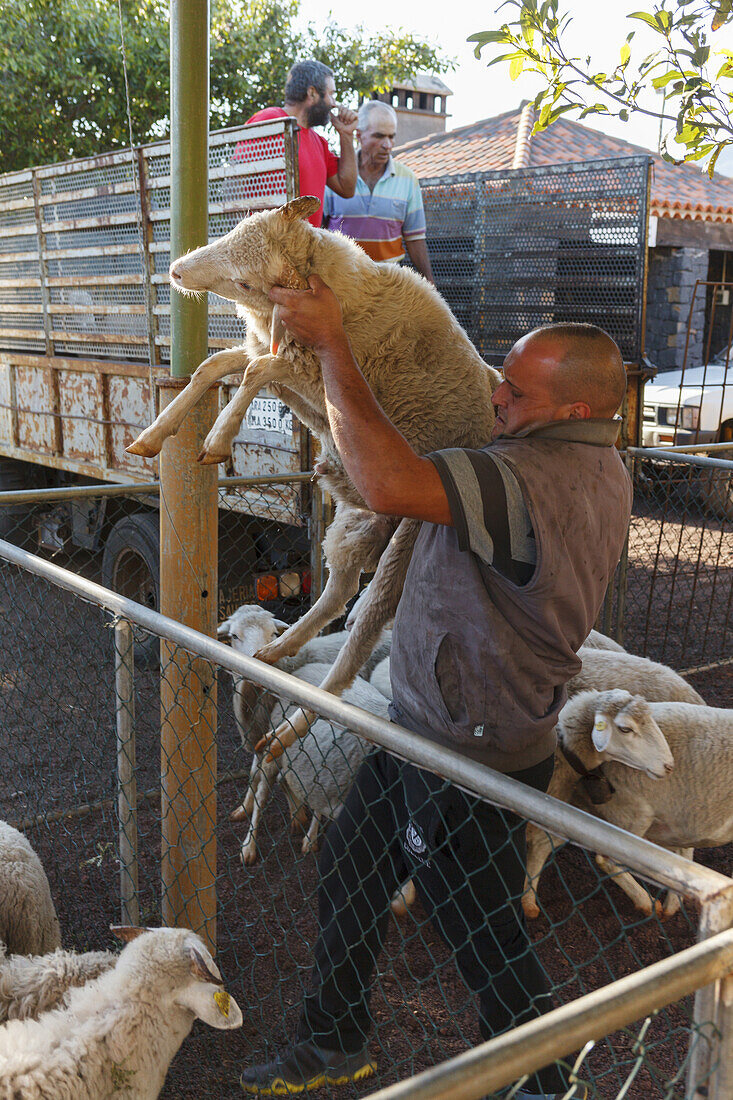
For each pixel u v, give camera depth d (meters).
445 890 2.07
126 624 2.58
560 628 1.88
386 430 1.74
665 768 3.09
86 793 4.15
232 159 4.68
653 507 10.05
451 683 1.94
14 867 2.65
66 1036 1.98
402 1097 0.88
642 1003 1.03
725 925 1.20
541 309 7.18
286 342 2.03
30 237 6.59
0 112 13.14
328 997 2.32
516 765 2.00
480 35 2.52
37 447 6.86
